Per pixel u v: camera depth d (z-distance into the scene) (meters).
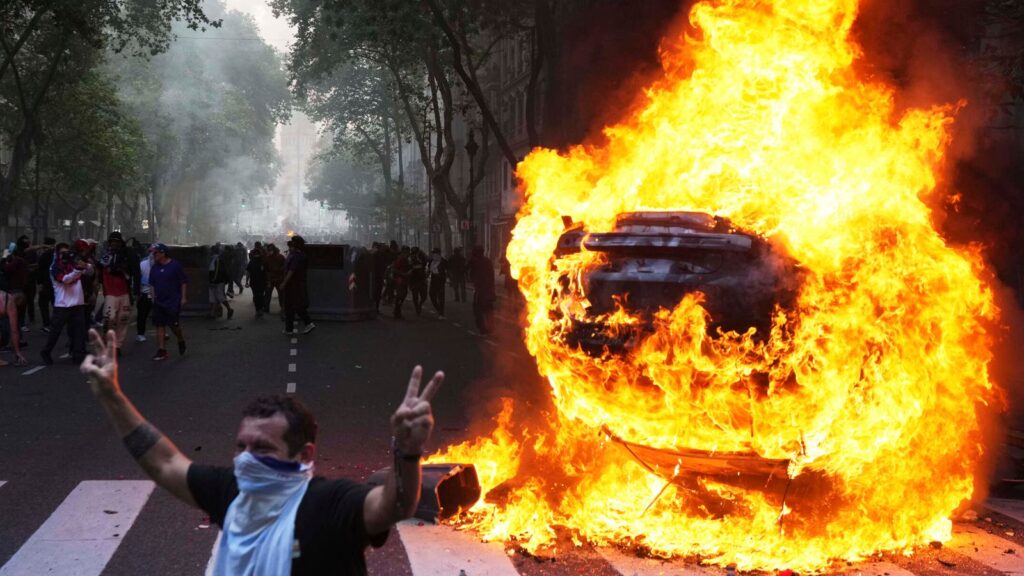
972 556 6.00
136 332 20.86
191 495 2.65
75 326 15.20
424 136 48.62
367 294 25.58
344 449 9.13
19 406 11.31
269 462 2.50
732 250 6.50
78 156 54.97
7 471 8.06
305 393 12.62
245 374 14.37
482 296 21.22
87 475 7.95
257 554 2.47
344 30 46.09
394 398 12.27
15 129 52.16
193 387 13.01
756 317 6.31
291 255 20.73
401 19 31.42
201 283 25.38
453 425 10.27
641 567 5.73
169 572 5.59
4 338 16.22
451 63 42.31
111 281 15.92
